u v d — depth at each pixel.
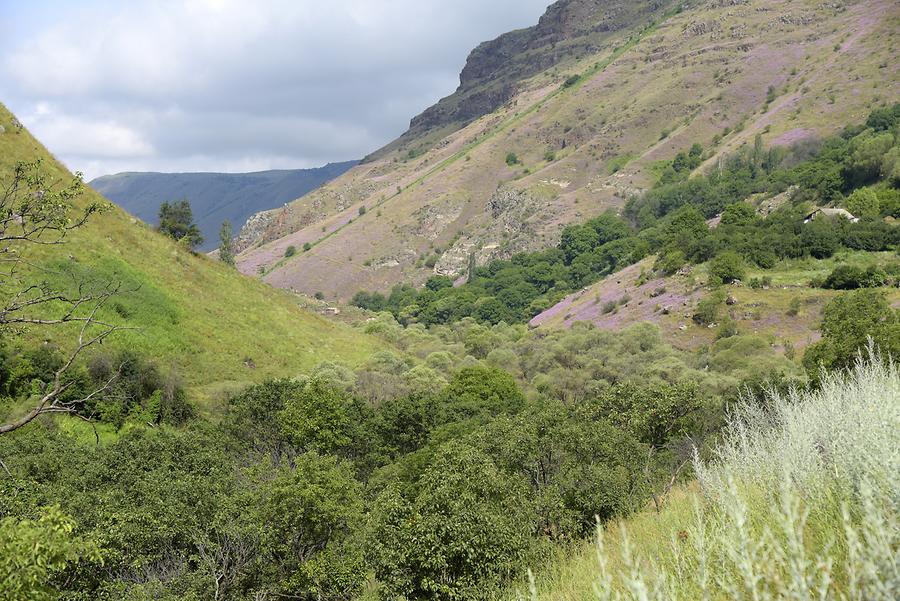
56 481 23.97
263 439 35.94
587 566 9.88
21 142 50.53
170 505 19.64
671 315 82.12
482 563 13.66
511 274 174.12
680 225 116.94
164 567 17.97
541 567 13.71
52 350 36.69
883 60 197.62
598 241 178.62
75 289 41.81
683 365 61.72
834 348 29.38
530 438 23.16
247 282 64.19
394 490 17.30
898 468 4.74
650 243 138.75
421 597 14.16
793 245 89.31
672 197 179.50
